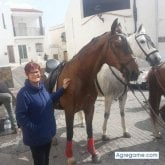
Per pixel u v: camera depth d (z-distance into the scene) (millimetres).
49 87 4500
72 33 21531
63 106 4051
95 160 4238
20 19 34469
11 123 6000
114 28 3570
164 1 12875
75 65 3863
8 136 5836
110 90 4812
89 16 16547
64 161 4418
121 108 5145
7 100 5867
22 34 34406
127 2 13648
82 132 5734
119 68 3607
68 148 4121
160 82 4625
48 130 3191
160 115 5012
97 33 16078
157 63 4875
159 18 13016
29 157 4672
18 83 13094
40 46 36000
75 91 3832
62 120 6773
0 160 4594
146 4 13125
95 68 3787
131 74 3580
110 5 14477
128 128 5805
